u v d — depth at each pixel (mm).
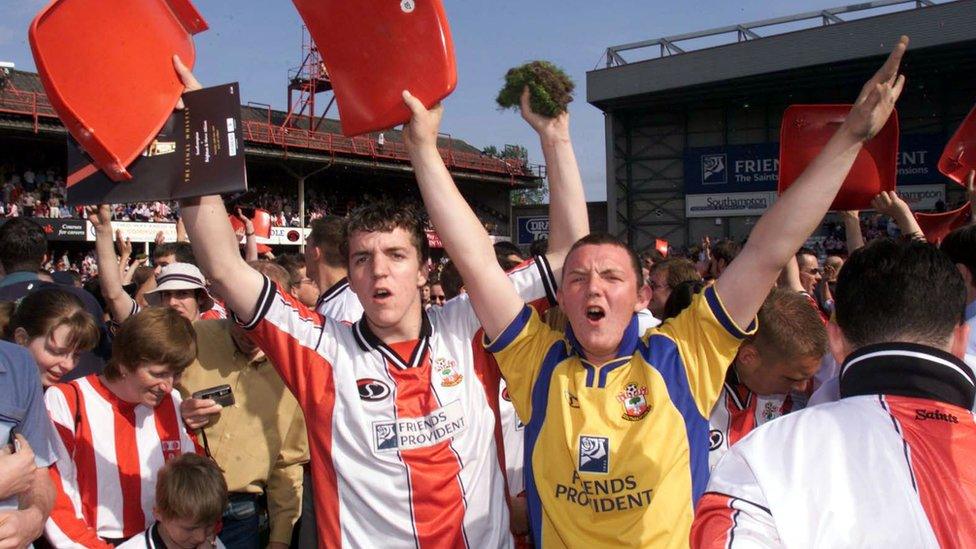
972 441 1169
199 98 1964
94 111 1814
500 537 2217
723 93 24797
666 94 25156
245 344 2965
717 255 6293
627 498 1873
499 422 2324
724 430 2361
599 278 1954
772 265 1810
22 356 2043
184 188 1942
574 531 1906
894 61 1663
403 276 2145
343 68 2076
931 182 22750
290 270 5016
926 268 1287
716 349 1925
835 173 1727
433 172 2043
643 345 2061
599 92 25969
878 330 1291
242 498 2988
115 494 2566
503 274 2139
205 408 2766
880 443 1175
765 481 1178
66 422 2502
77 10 1767
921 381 1219
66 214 21844
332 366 2223
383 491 2129
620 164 27531
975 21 20031
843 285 1358
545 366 2086
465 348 2295
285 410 3055
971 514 1104
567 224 2377
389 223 2148
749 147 25250
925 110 23281
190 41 2051
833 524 1127
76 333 2590
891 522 1108
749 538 1130
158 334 2467
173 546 2492
